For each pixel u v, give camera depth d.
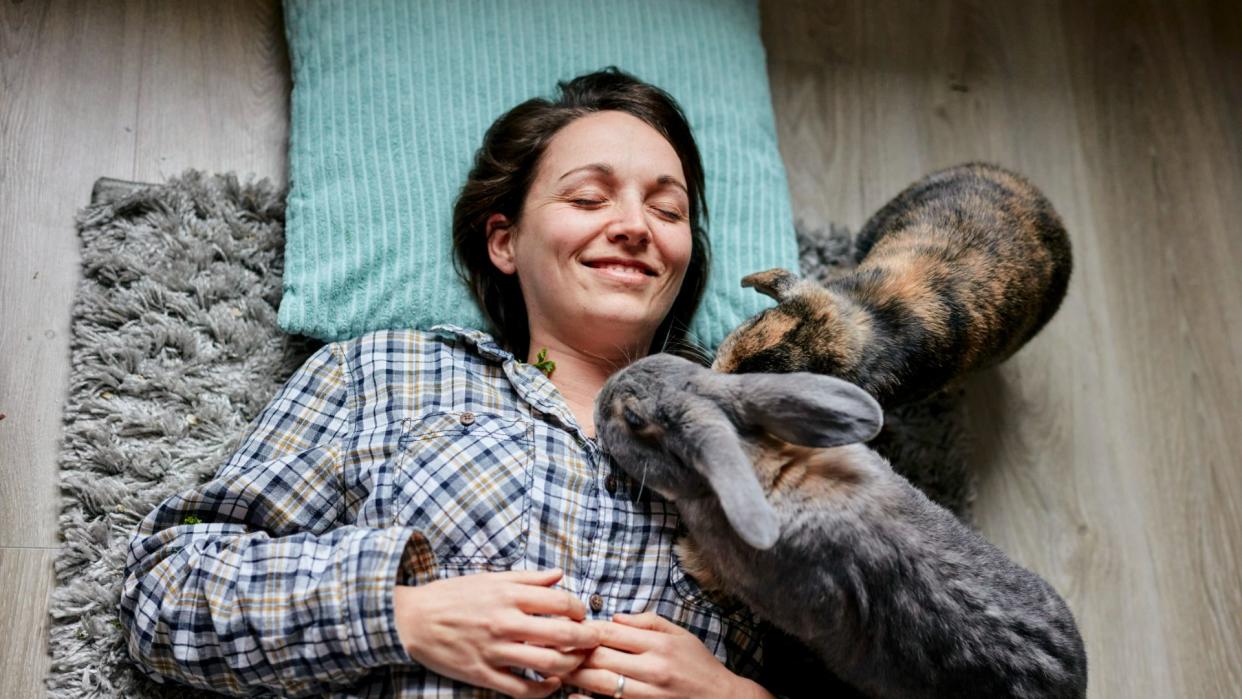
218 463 2.06
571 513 1.75
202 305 2.18
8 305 2.12
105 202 2.20
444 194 2.22
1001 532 2.49
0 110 2.24
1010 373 2.64
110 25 2.37
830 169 2.74
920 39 2.91
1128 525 2.56
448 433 1.80
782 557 1.64
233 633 1.59
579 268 1.93
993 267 2.16
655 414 1.66
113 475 2.04
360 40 2.29
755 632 1.87
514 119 2.13
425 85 2.29
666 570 1.78
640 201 1.96
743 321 2.20
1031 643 1.66
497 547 1.69
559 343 2.04
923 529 1.69
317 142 2.21
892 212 2.44
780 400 1.60
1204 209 2.89
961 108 2.88
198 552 1.67
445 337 2.00
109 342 2.11
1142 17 3.07
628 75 2.25
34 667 1.91
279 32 2.48
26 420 2.06
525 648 1.54
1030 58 2.96
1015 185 2.40
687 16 2.53
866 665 1.70
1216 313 2.80
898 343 2.00
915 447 2.44
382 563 1.58
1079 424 2.63
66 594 1.93
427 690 1.60
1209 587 2.53
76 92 2.30
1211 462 2.65
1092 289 2.77
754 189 2.41
